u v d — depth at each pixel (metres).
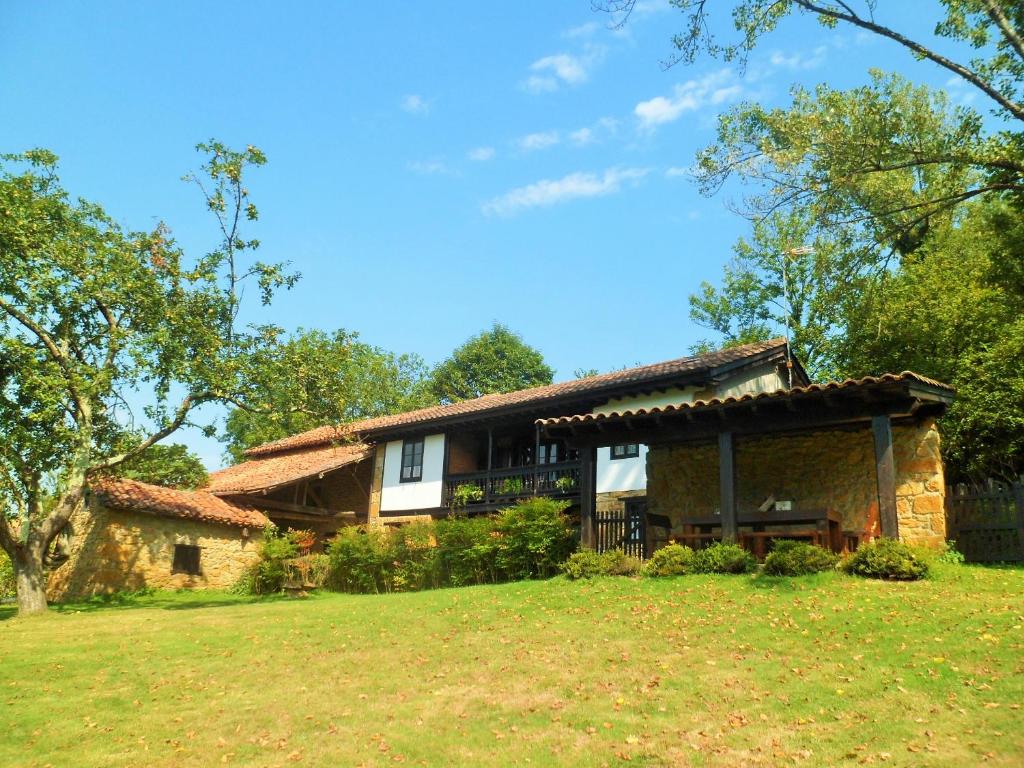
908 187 17.83
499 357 44.50
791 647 8.55
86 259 17.06
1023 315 18.88
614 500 19.02
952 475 18.59
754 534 13.51
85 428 16.89
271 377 17.84
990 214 22.33
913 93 21.23
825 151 15.73
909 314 20.36
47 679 9.52
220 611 15.03
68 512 16.91
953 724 6.19
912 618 9.06
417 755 6.57
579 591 12.66
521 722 7.14
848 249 17.16
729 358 18.47
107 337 17.61
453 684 8.47
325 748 6.87
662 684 7.80
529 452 23.70
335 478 26.61
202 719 7.85
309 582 18.95
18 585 16.36
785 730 6.42
